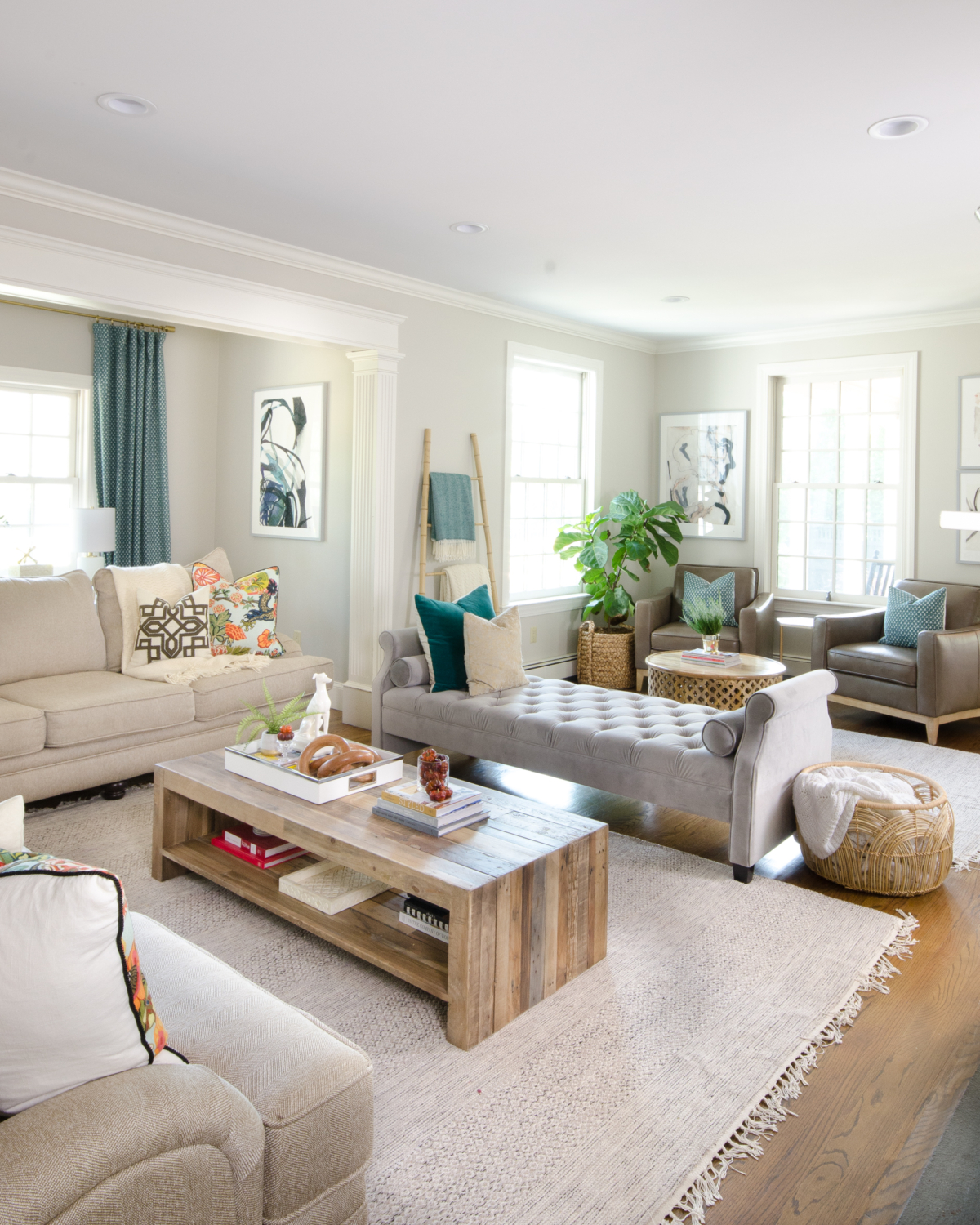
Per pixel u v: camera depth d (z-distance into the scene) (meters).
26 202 3.41
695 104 2.69
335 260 4.45
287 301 4.33
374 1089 1.92
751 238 4.06
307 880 2.59
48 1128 1.03
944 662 4.73
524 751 3.55
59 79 2.59
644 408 6.84
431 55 2.41
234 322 4.12
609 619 6.35
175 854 2.88
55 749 3.46
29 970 1.06
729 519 6.55
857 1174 1.70
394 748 4.14
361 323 4.68
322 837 2.38
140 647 4.06
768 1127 1.83
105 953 1.10
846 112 2.73
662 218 3.78
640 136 2.93
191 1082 1.18
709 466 6.64
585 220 3.83
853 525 6.11
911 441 5.72
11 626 3.81
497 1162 1.72
